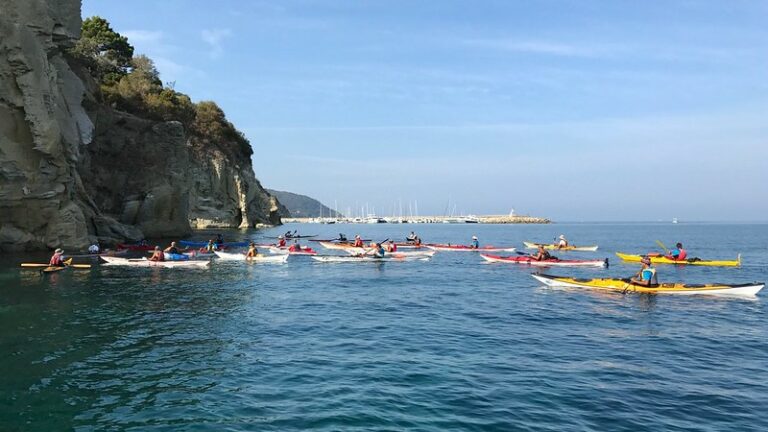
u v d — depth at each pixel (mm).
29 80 31125
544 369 11398
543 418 8734
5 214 31891
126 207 51281
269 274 28188
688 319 16938
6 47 30125
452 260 37594
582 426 8461
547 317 17109
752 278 29375
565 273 30797
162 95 71688
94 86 51656
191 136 84438
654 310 18422
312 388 9992
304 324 15656
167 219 55656
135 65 80438
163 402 9289
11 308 17609
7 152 30531
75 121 42625
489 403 9336
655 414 9023
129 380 10422
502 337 14273
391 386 10133
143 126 55625
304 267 31953
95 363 11531
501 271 30750
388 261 36531
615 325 15984
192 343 13258
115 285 23078
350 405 9148
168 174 56031
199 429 8188
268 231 83188
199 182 81875
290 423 8391
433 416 8727
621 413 9023
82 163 45469
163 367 11266
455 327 15484
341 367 11320
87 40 64188
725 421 8781
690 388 10367
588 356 12508
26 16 32531
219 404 9188
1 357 11930
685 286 21828
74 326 15047
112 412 8844
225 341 13492
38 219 33219
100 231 41875
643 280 22531
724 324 16266
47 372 10898
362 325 15625
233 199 89688
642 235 104000
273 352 12492
